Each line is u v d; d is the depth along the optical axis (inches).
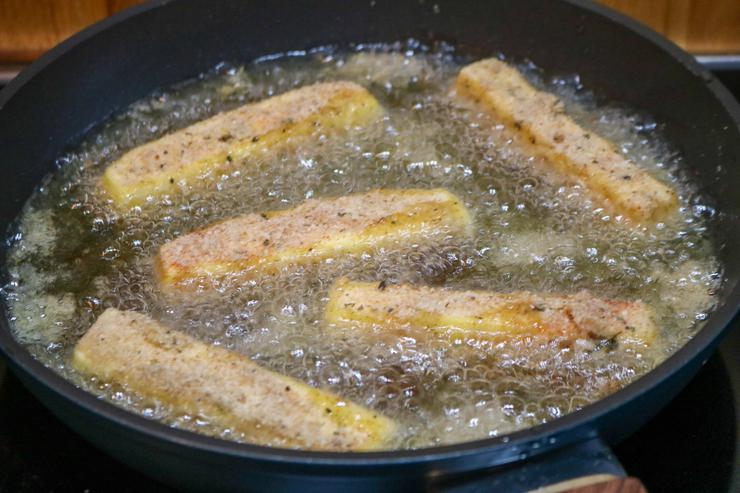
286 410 24.2
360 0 30.0
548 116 28.3
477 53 30.3
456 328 25.3
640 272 26.5
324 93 28.7
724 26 31.3
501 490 23.1
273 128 28.2
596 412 23.0
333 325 25.5
